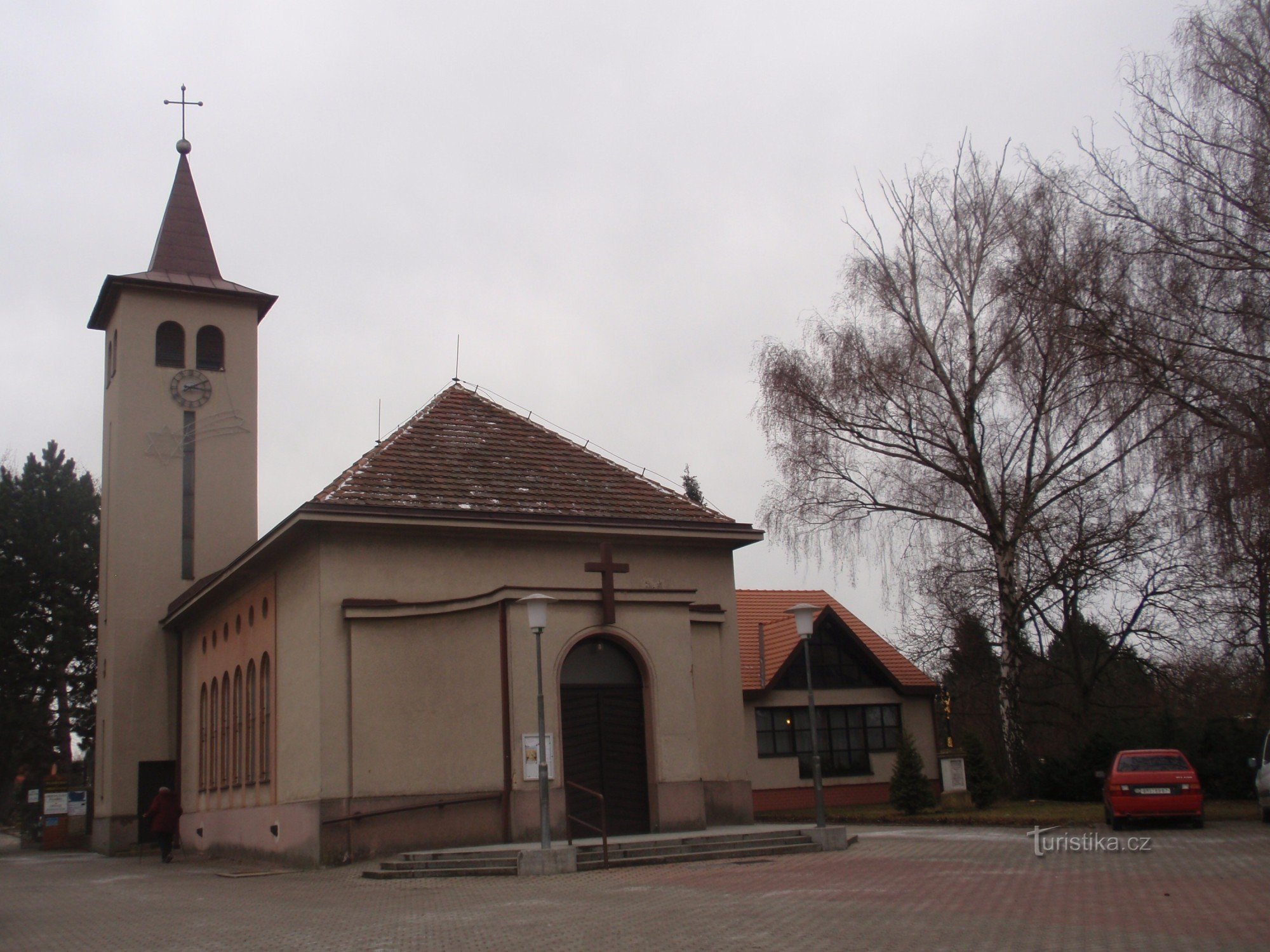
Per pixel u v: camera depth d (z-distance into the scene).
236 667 27.48
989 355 28.02
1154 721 31.23
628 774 21.58
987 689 38.44
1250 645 31.31
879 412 28.97
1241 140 18.72
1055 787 29.94
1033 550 29.77
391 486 23.09
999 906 11.75
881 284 29.22
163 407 35.78
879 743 38.22
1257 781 22.70
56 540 51.31
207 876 21.61
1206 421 18.22
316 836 20.73
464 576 22.97
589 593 21.59
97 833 35.38
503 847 19.11
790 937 10.34
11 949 12.31
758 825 23.06
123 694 33.84
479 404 27.52
